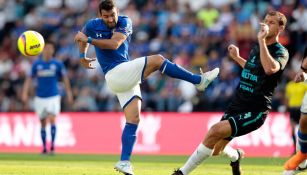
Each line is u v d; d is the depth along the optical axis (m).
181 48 81.75
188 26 84.25
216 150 31.92
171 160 54.97
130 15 88.31
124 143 31.98
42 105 60.47
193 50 81.31
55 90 60.62
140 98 32.88
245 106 30.19
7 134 72.19
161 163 50.72
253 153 64.31
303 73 31.75
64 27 92.31
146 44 84.38
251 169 43.47
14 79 88.25
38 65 60.44
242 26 80.25
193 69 78.62
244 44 79.31
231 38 80.06
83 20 91.94
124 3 93.06
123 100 32.72
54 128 61.16
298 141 31.69
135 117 32.38
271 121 64.69
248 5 84.44
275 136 64.38
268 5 83.56
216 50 80.38
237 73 75.75
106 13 32.22
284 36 76.44
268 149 64.25
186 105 75.81
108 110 79.81
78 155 61.94
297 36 77.38
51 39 90.31
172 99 76.44
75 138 70.12
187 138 66.88
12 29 98.12
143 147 68.00
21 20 97.81
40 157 57.84
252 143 64.50
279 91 72.06
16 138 71.81
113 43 31.98
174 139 67.19
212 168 43.19
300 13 78.81
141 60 32.38
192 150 66.50
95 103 80.81
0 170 40.34
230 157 32.50
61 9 95.69
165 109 76.88
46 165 46.00
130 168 31.66
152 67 32.66
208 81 33.22
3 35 98.12
